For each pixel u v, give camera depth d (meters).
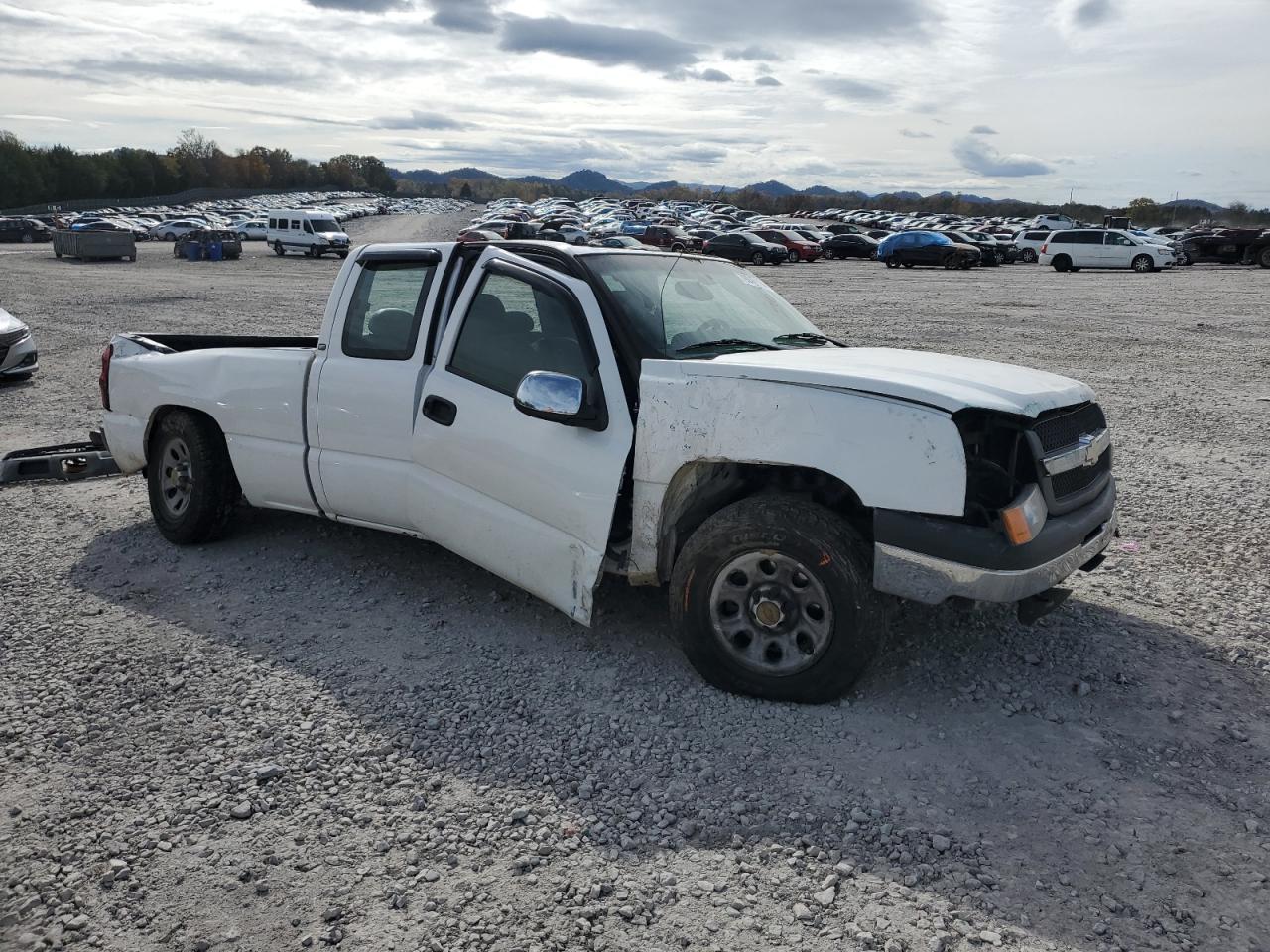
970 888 2.63
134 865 2.75
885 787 3.11
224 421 5.12
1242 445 8.28
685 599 3.70
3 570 5.09
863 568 3.43
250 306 21.09
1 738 3.43
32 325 17.55
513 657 4.05
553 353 4.01
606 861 2.76
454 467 4.29
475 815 2.98
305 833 2.89
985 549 3.25
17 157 118.56
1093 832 2.88
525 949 2.42
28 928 2.52
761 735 3.43
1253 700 3.72
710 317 4.22
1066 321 18.75
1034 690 3.76
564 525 3.88
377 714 3.59
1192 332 16.92
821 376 3.41
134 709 3.63
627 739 3.41
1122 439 8.55
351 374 4.64
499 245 4.39
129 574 5.04
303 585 4.86
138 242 62.12
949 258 39.12
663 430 3.61
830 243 47.00
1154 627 4.41
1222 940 2.44
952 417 3.27
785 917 2.53
